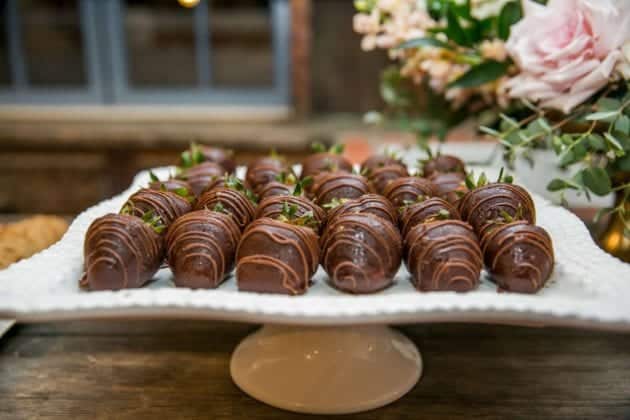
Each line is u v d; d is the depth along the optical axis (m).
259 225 0.39
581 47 0.47
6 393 0.42
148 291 0.36
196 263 0.40
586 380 0.43
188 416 0.40
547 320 0.34
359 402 0.40
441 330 0.49
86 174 1.20
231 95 1.34
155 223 0.42
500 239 0.39
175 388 0.42
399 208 0.46
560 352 0.46
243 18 1.30
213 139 1.17
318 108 1.31
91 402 0.41
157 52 1.33
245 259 0.39
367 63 1.26
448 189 0.49
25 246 0.51
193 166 0.55
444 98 0.64
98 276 0.38
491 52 0.53
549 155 0.61
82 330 0.49
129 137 1.17
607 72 0.46
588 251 0.42
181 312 0.35
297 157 1.17
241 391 0.42
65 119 1.27
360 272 0.39
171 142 1.17
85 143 1.17
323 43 1.25
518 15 0.53
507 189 0.44
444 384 0.43
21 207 1.22
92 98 1.34
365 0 0.60
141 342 0.48
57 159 1.19
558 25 0.49
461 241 0.39
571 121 0.50
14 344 0.47
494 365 0.45
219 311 0.34
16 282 0.38
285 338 0.44
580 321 0.33
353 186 0.49
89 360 0.45
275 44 1.31
